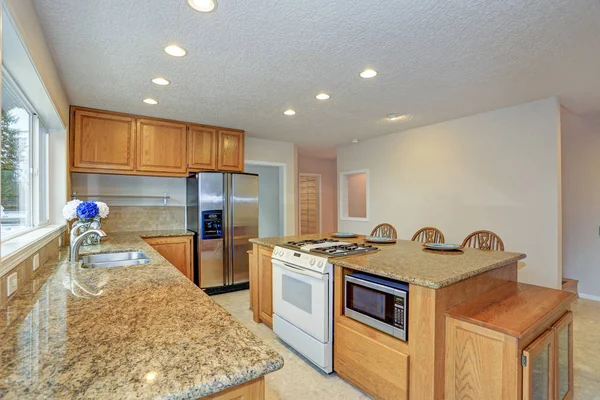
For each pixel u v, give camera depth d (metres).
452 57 2.24
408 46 2.08
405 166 4.59
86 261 2.33
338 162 5.88
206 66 2.38
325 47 2.10
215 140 4.26
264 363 0.79
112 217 3.98
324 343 2.15
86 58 2.22
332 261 2.12
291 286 2.49
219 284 4.05
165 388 0.67
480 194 3.71
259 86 2.79
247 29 1.87
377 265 1.91
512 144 3.43
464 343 1.58
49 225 2.66
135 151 3.69
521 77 2.60
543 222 3.21
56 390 0.65
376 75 2.56
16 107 2.01
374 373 1.86
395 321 1.75
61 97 2.65
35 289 1.40
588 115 3.90
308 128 4.39
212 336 0.93
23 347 0.84
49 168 2.83
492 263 1.97
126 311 1.12
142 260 2.32
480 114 3.70
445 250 2.43
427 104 3.32
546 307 1.71
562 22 1.79
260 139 5.14
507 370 1.43
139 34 1.92
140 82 2.69
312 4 1.64
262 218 6.11
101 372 0.73
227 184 4.11
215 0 1.59
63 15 1.70
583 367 2.31
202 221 3.94
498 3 1.63
